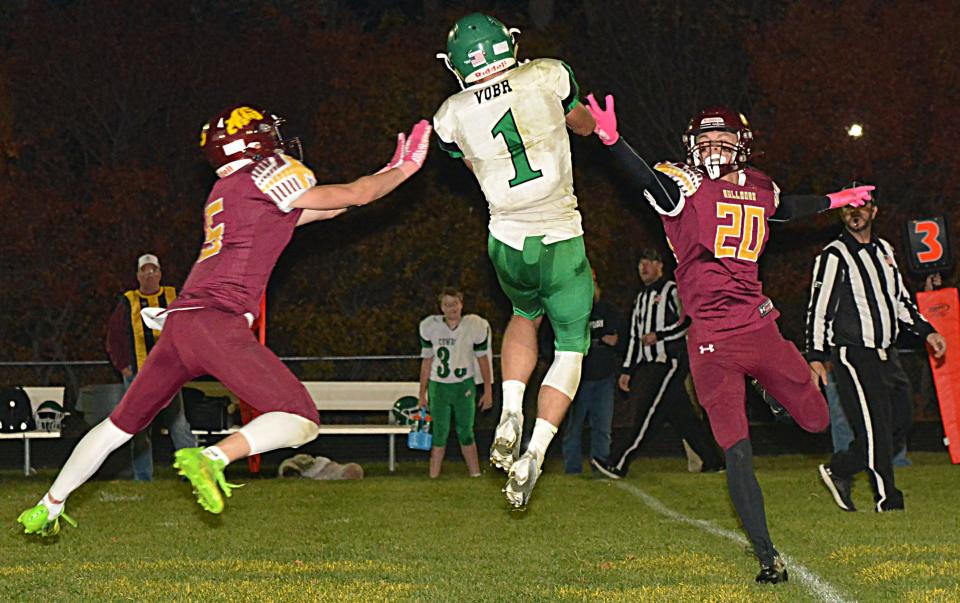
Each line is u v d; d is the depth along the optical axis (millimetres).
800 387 8453
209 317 7289
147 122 29922
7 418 18969
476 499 14102
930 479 15461
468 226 27109
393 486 15938
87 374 26031
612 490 14938
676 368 16125
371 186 7594
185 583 8414
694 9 30781
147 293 16781
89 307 27891
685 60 31125
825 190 28406
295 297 27609
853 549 9609
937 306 16766
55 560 9602
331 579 8570
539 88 7605
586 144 27797
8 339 27812
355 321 26984
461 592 7969
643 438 16141
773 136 28500
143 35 29406
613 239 27844
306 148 28047
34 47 29297
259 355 7301
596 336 17391
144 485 16234
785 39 28469
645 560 9305
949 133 28141
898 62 28188
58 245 27891
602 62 31234
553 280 7703
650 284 16484
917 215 29000
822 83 28141
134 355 16625
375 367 25953
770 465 19125
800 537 10344
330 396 20109
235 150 7516
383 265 27359
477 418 26703
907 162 28453
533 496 14273
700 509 12875
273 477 18344
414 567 9109
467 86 7805
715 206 8195
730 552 9672
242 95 29328
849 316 12039
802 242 28297
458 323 17438
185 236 28562
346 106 27844
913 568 8625
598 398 17391
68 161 29750
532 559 9461
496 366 26594
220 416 18875
